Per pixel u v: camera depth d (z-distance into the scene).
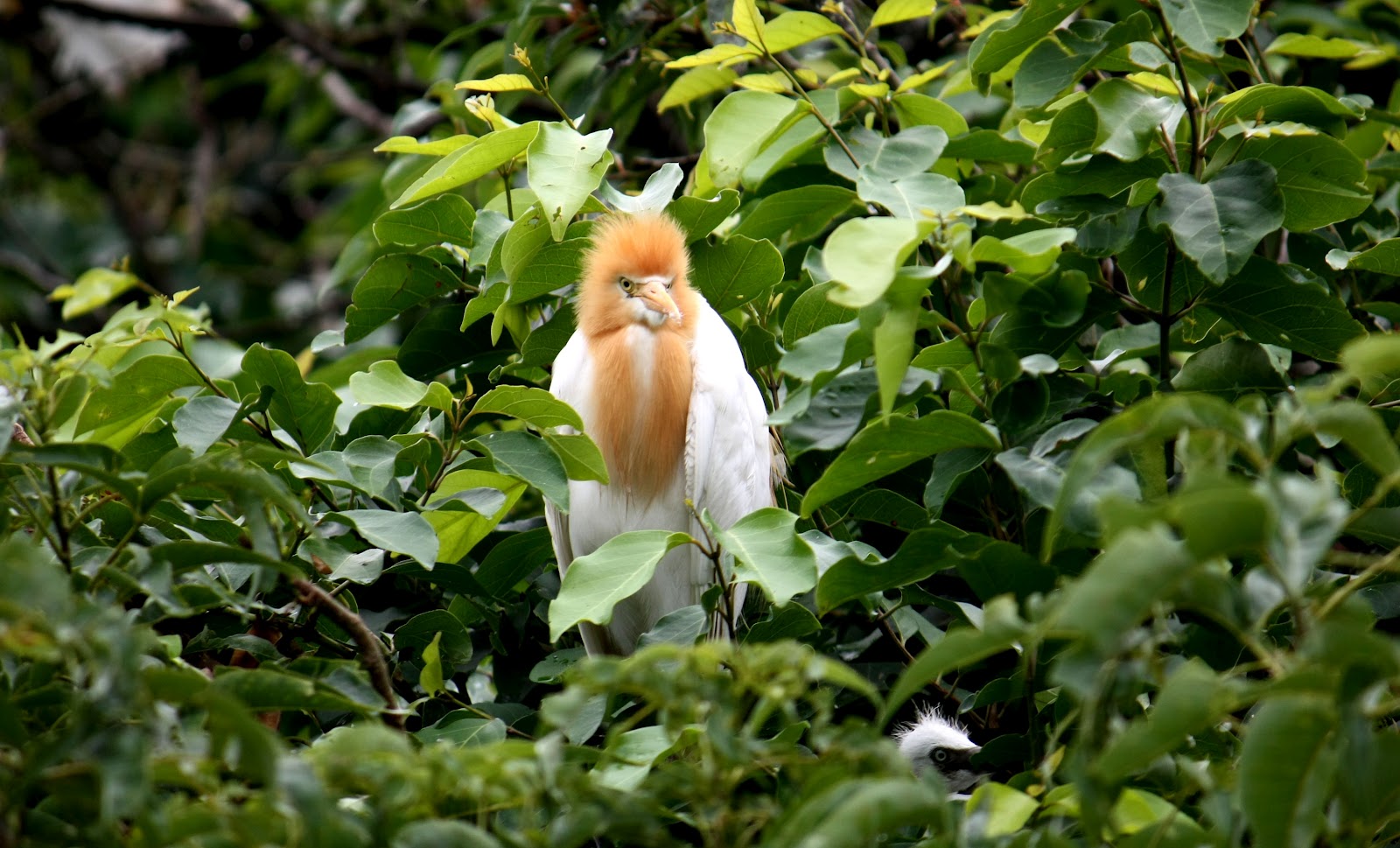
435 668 5.72
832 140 8.14
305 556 6.79
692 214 8.34
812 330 7.46
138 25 15.84
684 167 11.11
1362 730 3.83
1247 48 8.67
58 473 5.47
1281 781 3.79
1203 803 4.41
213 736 3.87
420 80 15.88
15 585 3.89
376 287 8.35
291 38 15.65
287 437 7.12
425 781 4.09
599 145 7.37
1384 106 11.52
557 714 4.07
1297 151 6.57
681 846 4.45
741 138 8.01
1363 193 6.62
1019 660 6.21
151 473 4.93
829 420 5.76
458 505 6.69
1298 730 3.77
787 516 6.31
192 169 20.09
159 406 7.18
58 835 4.30
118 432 7.31
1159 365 7.44
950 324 5.55
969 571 5.50
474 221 8.05
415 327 8.52
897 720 8.42
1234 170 6.37
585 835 4.19
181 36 17.22
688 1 10.47
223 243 19.83
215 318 18.16
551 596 8.07
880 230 5.05
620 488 8.75
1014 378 5.43
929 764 7.54
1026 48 6.86
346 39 15.78
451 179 7.35
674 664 6.04
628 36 10.12
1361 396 6.44
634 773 5.25
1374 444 3.84
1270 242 8.48
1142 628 4.27
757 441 8.60
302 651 6.86
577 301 8.82
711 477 8.40
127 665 3.81
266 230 20.48
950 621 7.82
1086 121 6.84
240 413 6.56
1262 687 3.71
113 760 3.77
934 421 5.35
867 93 8.28
